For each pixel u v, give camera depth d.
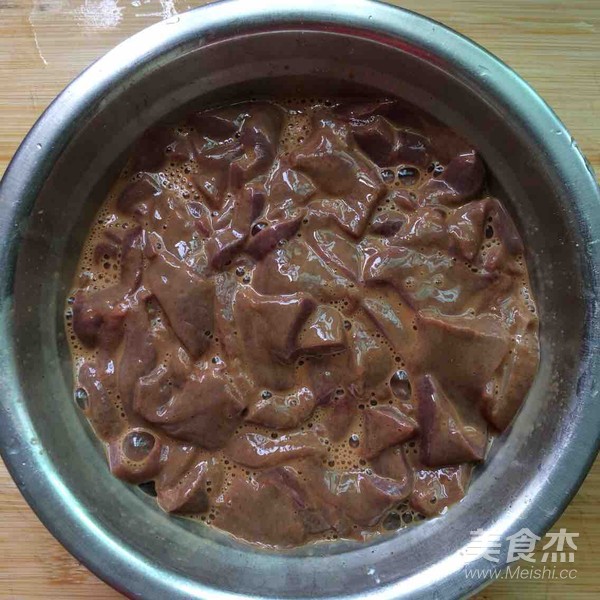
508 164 0.24
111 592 0.25
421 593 0.21
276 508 0.24
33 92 0.27
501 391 0.24
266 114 0.26
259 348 0.24
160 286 0.25
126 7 0.27
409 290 0.24
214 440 0.24
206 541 0.24
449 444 0.24
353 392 0.24
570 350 0.23
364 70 0.24
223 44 0.23
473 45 0.23
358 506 0.24
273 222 0.25
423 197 0.26
